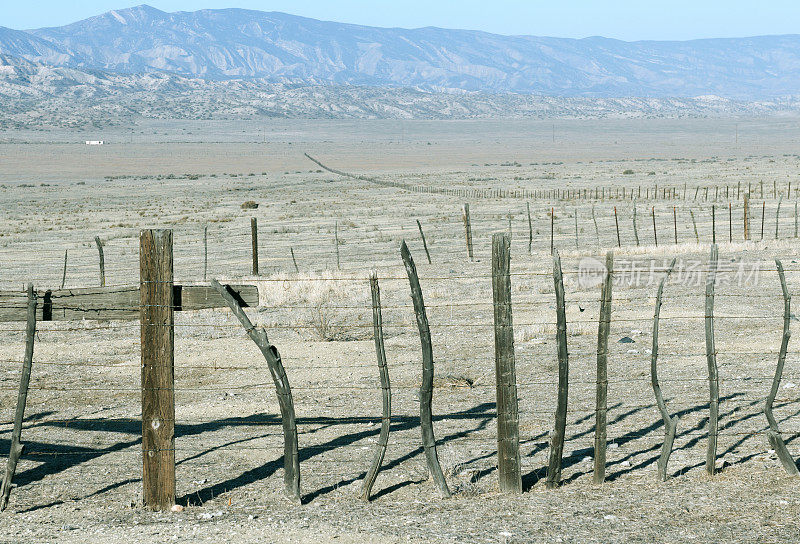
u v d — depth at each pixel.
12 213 106.31
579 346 21.83
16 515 10.80
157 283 10.74
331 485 11.75
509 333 10.92
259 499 11.16
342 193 131.75
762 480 11.12
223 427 15.03
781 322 24.12
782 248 43.81
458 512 10.30
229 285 11.08
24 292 11.22
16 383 18.91
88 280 43.44
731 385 16.84
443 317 27.44
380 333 11.00
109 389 18.20
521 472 12.03
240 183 163.50
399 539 9.40
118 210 107.69
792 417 14.30
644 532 9.34
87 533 9.99
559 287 10.98
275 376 10.90
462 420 15.13
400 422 15.13
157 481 10.86
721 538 9.09
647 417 14.71
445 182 151.88
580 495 10.85
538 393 16.81
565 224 71.06
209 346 23.34
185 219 90.12
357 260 50.84
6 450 13.77
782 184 110.25
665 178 138.25
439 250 54.59
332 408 16.34
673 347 21.16
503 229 68.94
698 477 11.47
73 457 13.34
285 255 56.19
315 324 25.84
